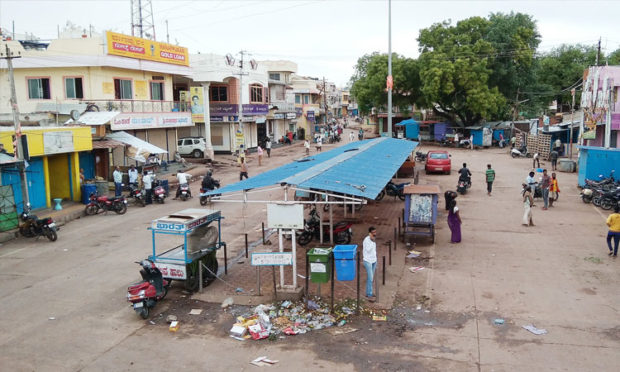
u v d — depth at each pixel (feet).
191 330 32.83
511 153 139.44
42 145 69.97
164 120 115.75
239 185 41.81
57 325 33.83
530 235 55.67
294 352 29.40
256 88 171.53
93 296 39.29
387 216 67.97
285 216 37.17
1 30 129.29
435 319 33.68
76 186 78.28
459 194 82.84
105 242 56.65
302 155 153.17
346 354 28.94
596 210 68.80
